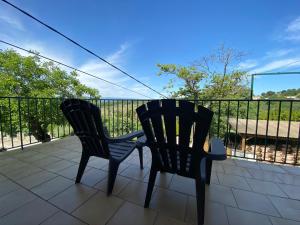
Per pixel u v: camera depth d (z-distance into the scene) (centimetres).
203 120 110
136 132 190
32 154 253
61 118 415
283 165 229
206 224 121
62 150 272
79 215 126
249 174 200
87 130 155
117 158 158
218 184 176
